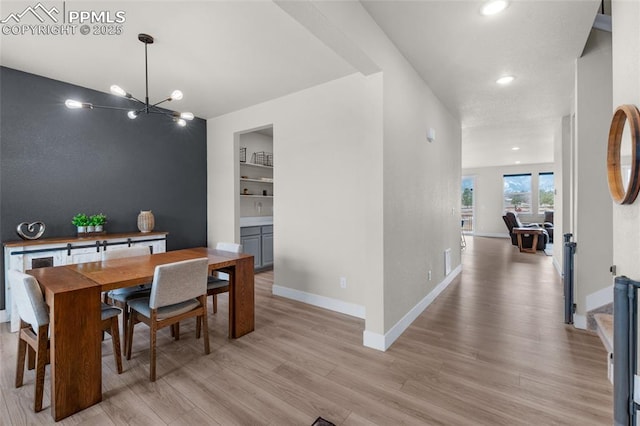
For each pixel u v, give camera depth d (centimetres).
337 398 182
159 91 363
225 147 454
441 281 402
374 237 244
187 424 162
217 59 284
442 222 407
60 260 309
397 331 263
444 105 409
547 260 617
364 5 207
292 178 370
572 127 400
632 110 133
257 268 514
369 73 241
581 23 225
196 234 469
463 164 1016
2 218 299
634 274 138
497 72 309
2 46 260
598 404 173
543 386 191
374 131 242
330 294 338
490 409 170
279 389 191
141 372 212
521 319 303
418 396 183
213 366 219
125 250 291
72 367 171
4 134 300
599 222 273
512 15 216
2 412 172
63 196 338
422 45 257
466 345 248
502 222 1050
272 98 386
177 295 216
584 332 271
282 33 241
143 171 409
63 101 337
